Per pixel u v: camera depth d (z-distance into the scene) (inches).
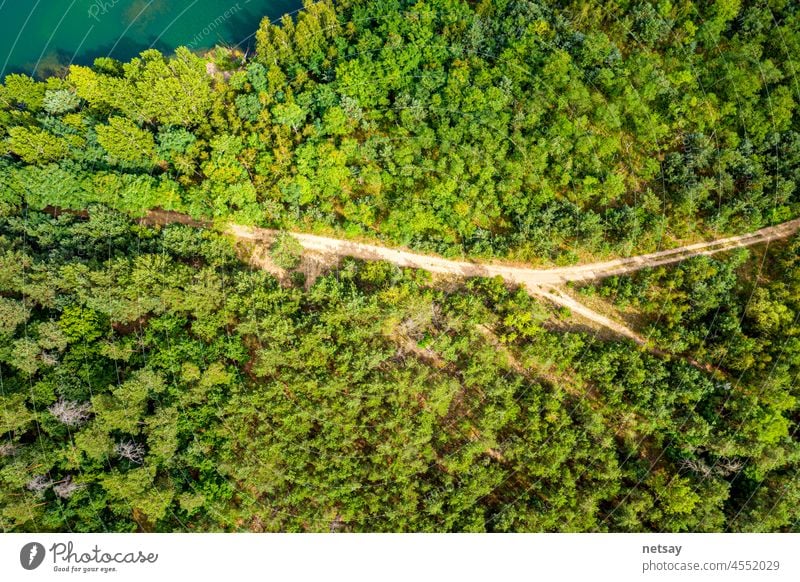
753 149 3029.0
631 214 3002.0
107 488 2802.7
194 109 3120.1
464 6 3157.0
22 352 2854.3
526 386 3009.4
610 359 2915.8
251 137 3093.0
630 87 3048.7
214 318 3029.0
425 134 3100.4
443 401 2933.1
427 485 2874.0
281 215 3171.8
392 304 3021.7
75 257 2997.0
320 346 2974.9
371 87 3129.9
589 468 2844.5
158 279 2992.1
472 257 3159.5
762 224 3029.0
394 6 3164.4
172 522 2861.7
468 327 3038.9
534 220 3065.9
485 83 3090.6
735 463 2780.5
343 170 3093.0
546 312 3063.5
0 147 3115.2
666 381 2886.3
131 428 2878.9
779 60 3056.1
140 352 3011.8
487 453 2997.0
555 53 3063.5
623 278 3083.2
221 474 2915.8
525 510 2812.5
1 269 2938.0
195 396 2938.0
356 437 2950.3
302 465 2906.0
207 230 3154.5
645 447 2935.5
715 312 2942.9
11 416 2780.5
